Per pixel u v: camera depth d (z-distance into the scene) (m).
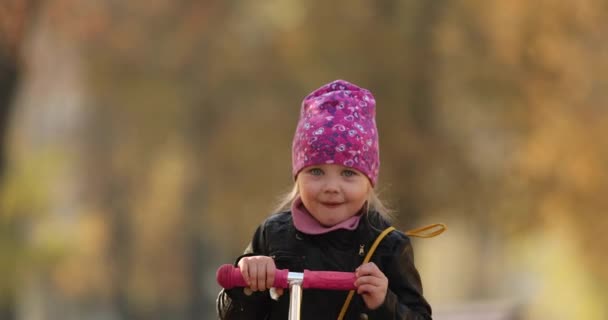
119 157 94.94
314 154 12.71
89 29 78.00
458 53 61.75
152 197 96.12
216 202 75.75
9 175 61.62
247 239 73.44
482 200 61.72
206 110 78.75
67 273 106.31
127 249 106.88
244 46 76.81
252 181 71.75
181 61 83.25
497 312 43.66
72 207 108.12
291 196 13.46
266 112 71.50
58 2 72.06
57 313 118.31
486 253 120.56
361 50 61.97
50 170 83.81
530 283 118.88
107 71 85.00
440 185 60.06
